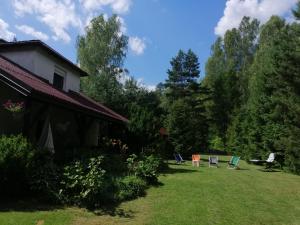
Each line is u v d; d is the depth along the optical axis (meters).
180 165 24.22
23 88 9.88
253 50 62.31
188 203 10.08
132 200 10.02
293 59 21.56
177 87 60.16
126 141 22.11
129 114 24.02
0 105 12.80
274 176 19.59
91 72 37.44
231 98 58.69
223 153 47.34
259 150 28.05
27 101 10.34
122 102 31.61
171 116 32.47
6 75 9.95
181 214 8.71
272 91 27.53
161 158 19.67
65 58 17.92
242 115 38.47
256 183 15.77
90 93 32.06
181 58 60.59
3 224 6.72
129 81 38.06
